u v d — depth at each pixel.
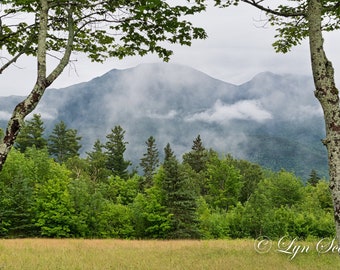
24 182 46.28
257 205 46.31
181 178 46.97
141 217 46.69
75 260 14.78
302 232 44.59
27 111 5.12
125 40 7.35
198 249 19.66
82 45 7.43
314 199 74.81
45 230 44.09
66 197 44.19
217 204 79.56
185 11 6.64
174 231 45.12
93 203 46.56
